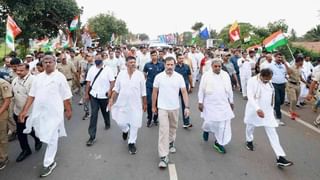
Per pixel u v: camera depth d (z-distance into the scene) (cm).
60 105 559
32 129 602
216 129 643
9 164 582
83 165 575
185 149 657
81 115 965
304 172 541
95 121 700
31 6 2433
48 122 545
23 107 588
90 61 1045
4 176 531
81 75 1121
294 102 917
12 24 1035
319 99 992
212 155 622
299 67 911
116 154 629
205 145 683
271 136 570
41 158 611
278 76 849
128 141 673
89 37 2891
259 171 545
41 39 2678
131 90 641
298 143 698
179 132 784
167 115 588
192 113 995
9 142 709
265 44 1212
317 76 923
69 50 1374
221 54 1496
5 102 547
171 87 589
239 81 1472
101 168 561
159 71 827
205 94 643
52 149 543
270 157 611
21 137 604
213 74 636
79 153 636
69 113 590
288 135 759
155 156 617
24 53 2486
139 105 651
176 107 599
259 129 804
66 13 2886
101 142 704
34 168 564
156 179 515
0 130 557
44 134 538
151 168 559
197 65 1661
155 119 856
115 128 816
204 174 532
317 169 554
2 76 631
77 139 726
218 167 562
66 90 576
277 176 525
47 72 554
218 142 640
